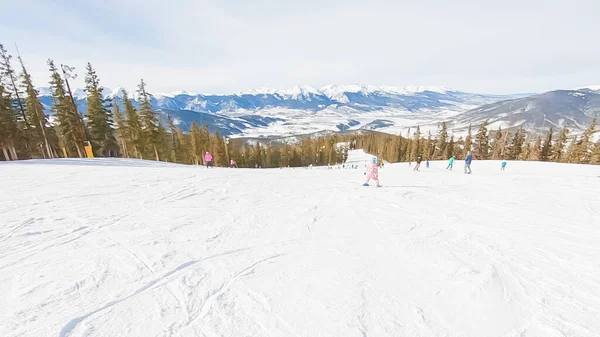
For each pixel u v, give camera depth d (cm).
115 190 863
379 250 432
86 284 321
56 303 285
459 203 783
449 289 321
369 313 275
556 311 286
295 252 420
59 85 2709
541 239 495
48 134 2933
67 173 1161
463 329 256
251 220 584
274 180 1228
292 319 265
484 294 312
